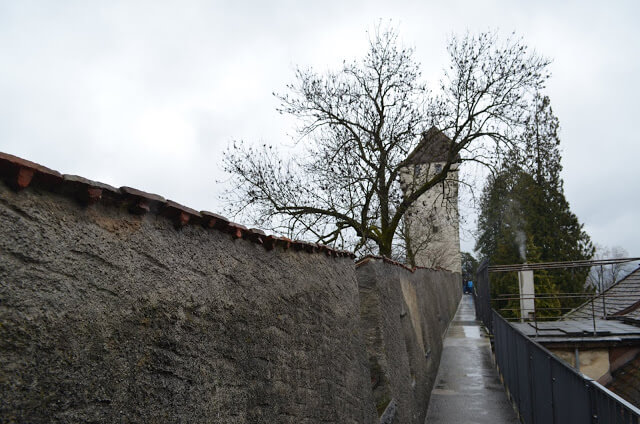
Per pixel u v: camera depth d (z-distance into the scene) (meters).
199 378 2.30
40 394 1.45
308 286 4.31
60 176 1.60
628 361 11.12
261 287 3.23
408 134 18.78
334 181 17.55
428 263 33.31
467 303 44.88
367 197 18.53
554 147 30.94
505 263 29.84
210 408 2.37
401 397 7.19
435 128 19.47
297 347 3.74
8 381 1.36
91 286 1.70
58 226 1.61
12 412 1.36
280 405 3.25
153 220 2.13
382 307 7.08
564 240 29.64
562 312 20.56
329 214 17.53
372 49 19.12
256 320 3.05
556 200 30.11
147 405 1.91
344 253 5.98
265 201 16.80
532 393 7.56
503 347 11.94
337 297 5.25
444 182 20.92
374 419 5.56
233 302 2.77
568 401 5.14
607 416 3.76
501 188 20.27
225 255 2.77
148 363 1.94
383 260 7.98
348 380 4.98
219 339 2.54
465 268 64.19
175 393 2.09
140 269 1.97
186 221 2.32
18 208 1.48
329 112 18.98
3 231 1.42
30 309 1.46
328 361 4.45
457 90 19.08
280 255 3.75
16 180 1.46
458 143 19.38
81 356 1.61
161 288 2.08
